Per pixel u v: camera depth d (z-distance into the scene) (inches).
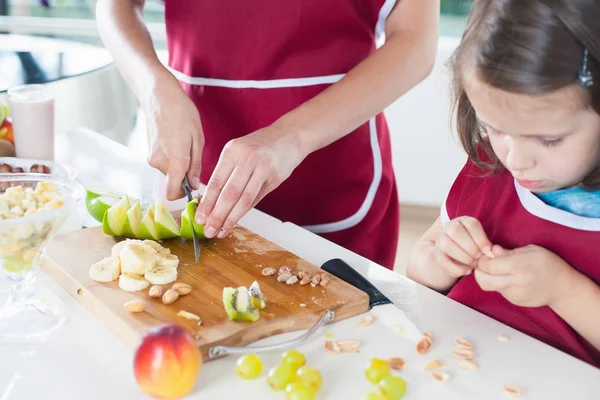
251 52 54.6
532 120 31.6
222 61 55.5
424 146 119.6
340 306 37.6
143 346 30.5
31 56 73.3
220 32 54.7
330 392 31.7
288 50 54.3
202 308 36.4
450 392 32.0
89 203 47.9
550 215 41.8
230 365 33.5
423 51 52.4
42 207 37.1
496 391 32.3
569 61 30.4
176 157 45.2
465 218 41.8
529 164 33.3
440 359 34.6
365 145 57.6
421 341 35.3
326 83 55.2
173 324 32.7
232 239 45.1
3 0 107.7
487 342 36.3
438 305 39.9
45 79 65.8
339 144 56.2
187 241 44.4
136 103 80.7
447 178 121.1
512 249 42.5
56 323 36.5
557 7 30.4
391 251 63.2
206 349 33.3
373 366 32.4
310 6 52.9
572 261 40.9
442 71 42.1
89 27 105.7
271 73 55.0
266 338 35.7
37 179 41.3
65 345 34.7
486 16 32.6
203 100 57.4
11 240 34.6
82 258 41.3
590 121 31.8
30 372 32.5
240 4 53.4
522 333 37.4
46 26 105.1
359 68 50.4
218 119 57.4
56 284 40.9
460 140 43.8
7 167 49.7
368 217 58.8
